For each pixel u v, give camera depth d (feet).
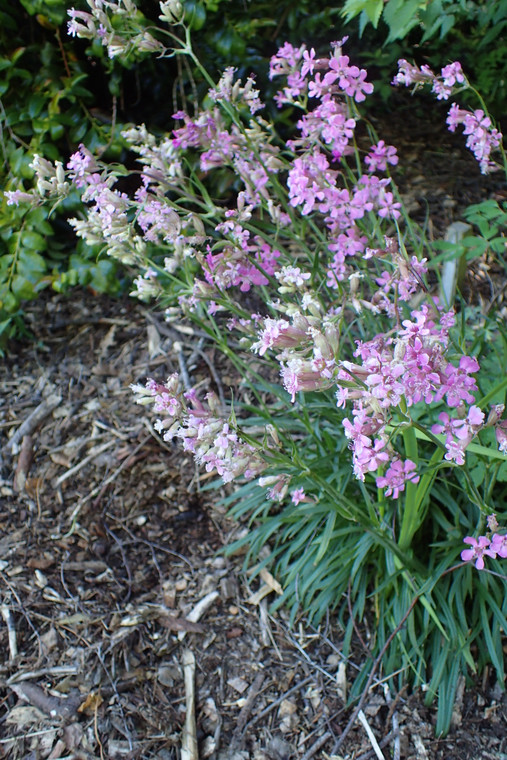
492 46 13.89
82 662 6.84
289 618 7.32
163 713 6.53
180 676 6.84
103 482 8.59
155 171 6.62
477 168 13.79
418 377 4.37
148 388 5.32
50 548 7.92
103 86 11.59
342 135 6.19
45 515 8.29
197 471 8.69
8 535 8.06
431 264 7.07
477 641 6.83
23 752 6.17
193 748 6.27
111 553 7.91
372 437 5.14
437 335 4.52
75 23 6.39
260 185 6.68
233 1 11.24
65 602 7.37
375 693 6.63
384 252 5.82
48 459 8.91
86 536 8.07
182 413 5.37
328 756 6.25
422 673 6.68
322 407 7.52
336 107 6.17
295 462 5.62
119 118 11.76
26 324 10.82
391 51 15.19
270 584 7.61
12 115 10.16
